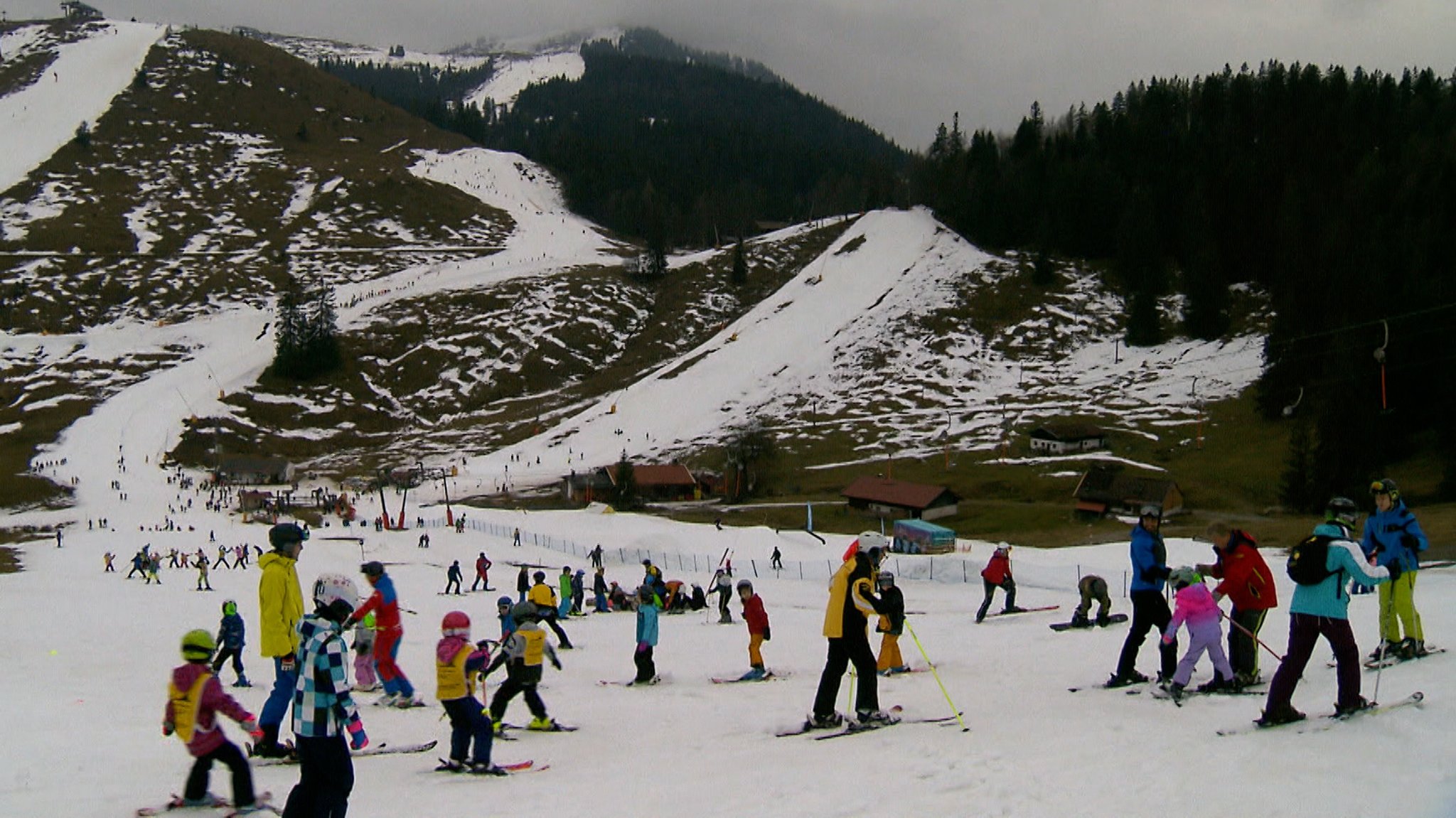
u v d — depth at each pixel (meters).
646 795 9.68
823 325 153.00
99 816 9.14
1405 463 80.12
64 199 198.12
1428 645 13.46
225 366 145.12
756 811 8.71
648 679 18.83
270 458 115.44
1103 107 191.12
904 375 132.38
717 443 117.69
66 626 29.31
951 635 22.56
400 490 107.44
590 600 39.34
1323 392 90.75
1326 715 10.40
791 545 59.81
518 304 169.50
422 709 15.78
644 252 199.00
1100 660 16.88
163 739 13.23
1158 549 13.77
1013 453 101.56
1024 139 197.25
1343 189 131.75
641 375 147.12
